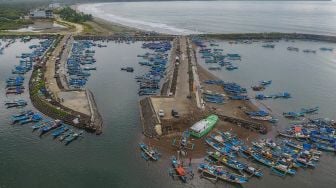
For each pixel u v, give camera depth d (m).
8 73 184.62
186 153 108.56
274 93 166.38
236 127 125.75
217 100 149.25
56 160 105.69
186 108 136.00
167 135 117.81
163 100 143.12
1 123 126.88
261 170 103.06
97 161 105.38
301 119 138.38
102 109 140.50
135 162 105.00
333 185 98.38
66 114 130.00
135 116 134.50
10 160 105.31
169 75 177.88
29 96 151.88
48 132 120.62
